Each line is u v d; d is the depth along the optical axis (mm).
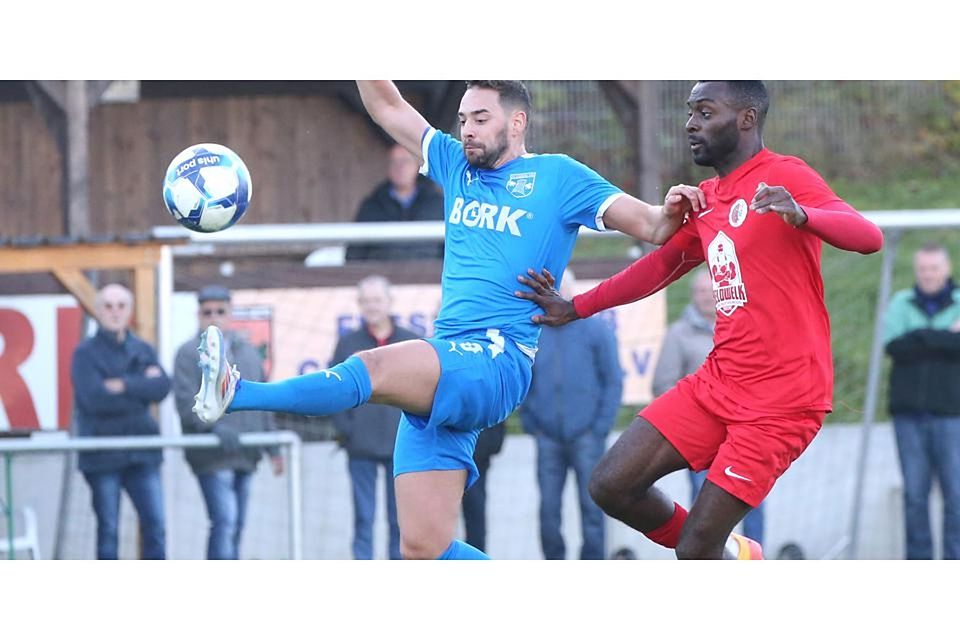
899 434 30375
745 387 18734
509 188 19641
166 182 19875
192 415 29516
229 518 29000
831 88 60844
